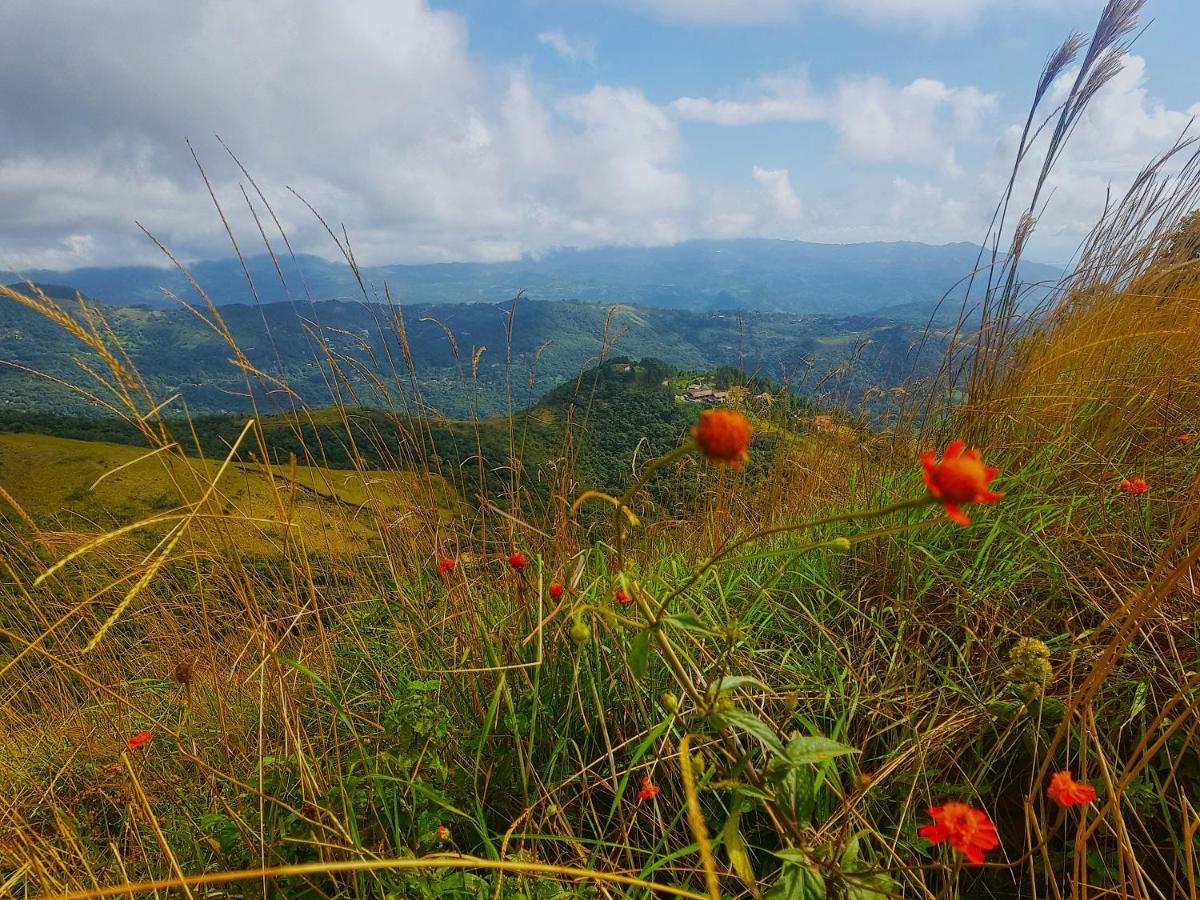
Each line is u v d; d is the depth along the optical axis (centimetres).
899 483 283
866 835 146
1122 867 117
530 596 209
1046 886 139
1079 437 257
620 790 148
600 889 145
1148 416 255
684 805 168
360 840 155
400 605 250
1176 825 145
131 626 256
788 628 228
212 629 257
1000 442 272
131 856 183
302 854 159
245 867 162
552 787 167
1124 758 155
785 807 104
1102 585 195
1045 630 192
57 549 213
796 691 191
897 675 193
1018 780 164
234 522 198
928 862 154
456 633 225
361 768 191
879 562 235
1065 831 147
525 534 249
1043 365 283
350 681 241
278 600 228
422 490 275
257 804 178
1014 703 158
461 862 95
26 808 214
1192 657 167
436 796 161
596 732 189
